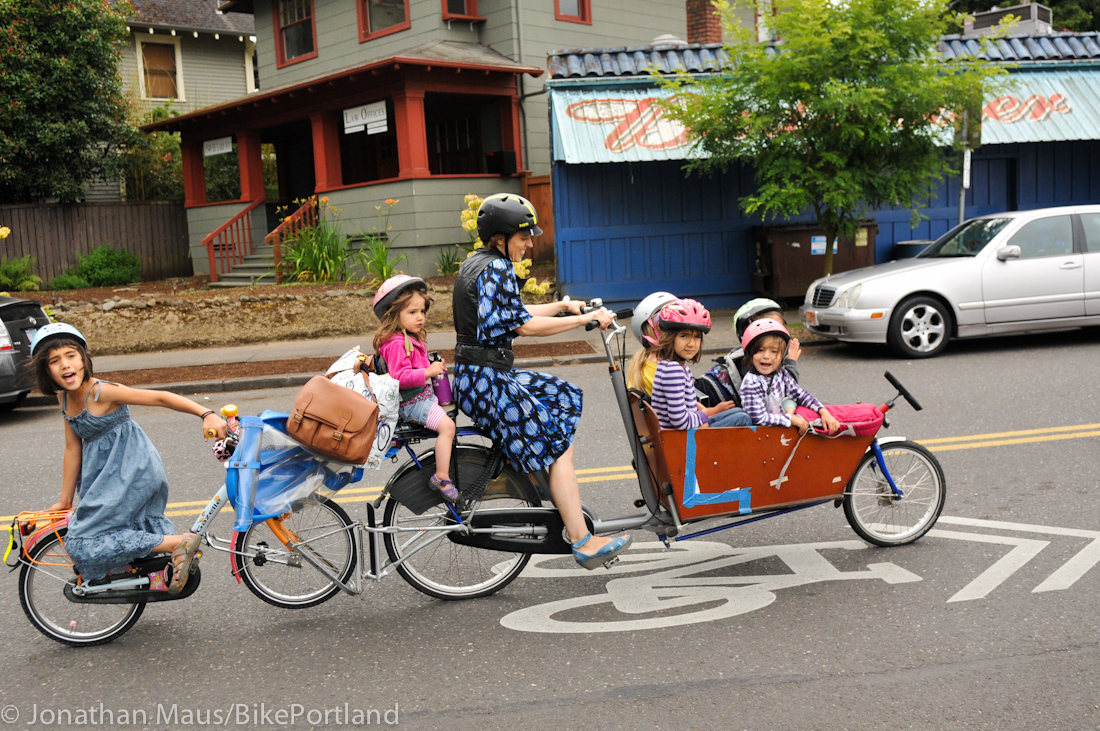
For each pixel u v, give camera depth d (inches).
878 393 335.3
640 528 168.4
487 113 737.0
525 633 153.4
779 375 173.5
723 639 147.1
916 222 499.5
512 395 156.5
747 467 167.6
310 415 150.0
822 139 458.6
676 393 162.2
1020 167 614.2
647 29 812.6
